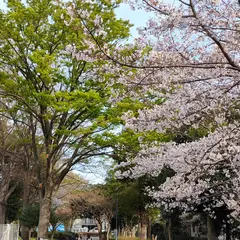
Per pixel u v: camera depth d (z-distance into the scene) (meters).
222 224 15.30
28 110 14.45
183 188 7.44
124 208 25.00
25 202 22.50
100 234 29.36
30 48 13.72
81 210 29.00
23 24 13.50
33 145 15.89
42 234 14.59
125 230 29.66
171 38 6.12
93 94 12.21
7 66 14.11
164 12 5.47
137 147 12.77
